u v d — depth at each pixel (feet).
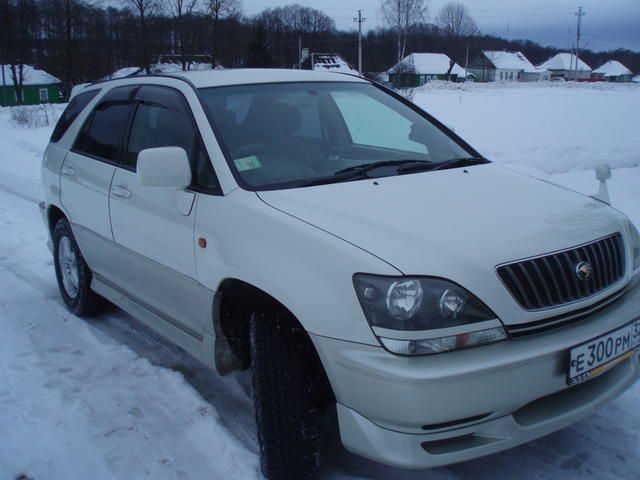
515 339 7.40
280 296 8.07
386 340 7.14
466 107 87.51
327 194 9.17
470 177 10.40
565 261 7.98
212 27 170.09
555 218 8.75
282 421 8.23
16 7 170.60
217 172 9.71
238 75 11.98
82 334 14.23
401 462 7.30
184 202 9.98
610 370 8.78
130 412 10.79
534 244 7.96
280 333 8.39
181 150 9.64
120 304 12.93
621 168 31.50
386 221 8.23
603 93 139.23
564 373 7.57
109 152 12.77
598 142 41.60
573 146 37.14
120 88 13.43
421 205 8.80
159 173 9.42
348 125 12.10
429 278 7.27
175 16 163.12
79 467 9.34
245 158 9.97
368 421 7.50
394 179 9.99
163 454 9.59
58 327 14.66
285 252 8.20
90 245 13.53
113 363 12.69
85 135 14.11
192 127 10.51
